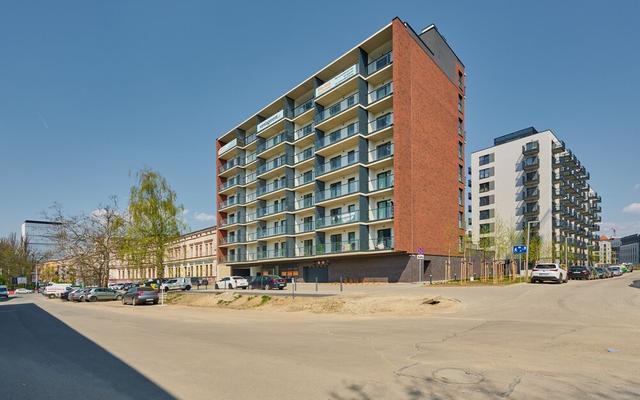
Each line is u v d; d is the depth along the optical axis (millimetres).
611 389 5855
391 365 7441
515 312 15000
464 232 42062
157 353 9258
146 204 35031
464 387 5988
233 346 10016
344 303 19281
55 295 52750
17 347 10695
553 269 30094
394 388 5992
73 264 48156
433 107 39188
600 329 10945
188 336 12133
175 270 72688
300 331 12641
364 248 36000
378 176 37406
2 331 14492
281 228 47312
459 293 20844
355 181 38125
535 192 74625
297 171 46719
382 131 35812
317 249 40594
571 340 9508
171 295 33812
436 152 38969
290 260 45406
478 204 82312
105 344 10844
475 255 42469
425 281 35969
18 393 6227
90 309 26500
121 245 38625
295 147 47156
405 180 34188
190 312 22297
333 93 40906
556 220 74688
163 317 19344
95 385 6582
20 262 83625
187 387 6301
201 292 33219
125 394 6027
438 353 8414
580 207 86875
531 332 10742
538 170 74812
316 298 21625
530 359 7727
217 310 23297
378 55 38719
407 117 35156
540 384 6094
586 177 93125
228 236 59438
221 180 61781
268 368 7430
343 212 39781
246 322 16094
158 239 35125
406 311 16891
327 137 41844
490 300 18266
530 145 76125
